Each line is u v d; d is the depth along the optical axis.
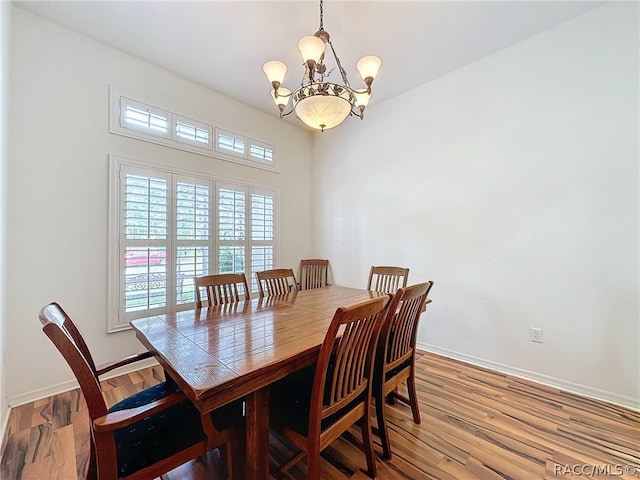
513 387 2.18
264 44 2.34
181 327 1.48
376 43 2.33
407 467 1.40
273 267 3.65
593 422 1.74
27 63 1.97
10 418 1.77
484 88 2.54
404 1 1.91
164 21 2.08
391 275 2.69
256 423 1.09
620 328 1.94
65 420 1.76
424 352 2.90
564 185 2.15
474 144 2.61
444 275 2.82
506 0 1.92
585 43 2.06
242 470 1.18
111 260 2.33
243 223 3.31
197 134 2.89
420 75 2.80
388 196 3.30
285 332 1.41
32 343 1.99
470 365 2.58
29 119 1.98
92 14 2.01
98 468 0.88
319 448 1.09
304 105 1.72
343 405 1.19
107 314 2.31
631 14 1.89
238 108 3.28
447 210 2.80
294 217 3.96
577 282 2.10
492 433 1.64
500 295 2.46
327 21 2.09
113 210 2.33
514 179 2.39
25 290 1.97
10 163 1.90
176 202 2.71
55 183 2.08
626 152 1.92
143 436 1.04
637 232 1.88
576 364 2.10
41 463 1.41
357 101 1.88
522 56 2.33
